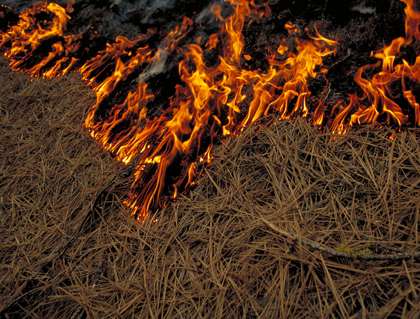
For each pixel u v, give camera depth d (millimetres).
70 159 1887
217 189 1503
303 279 1112
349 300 1064
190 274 1246
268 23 2117
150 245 1399
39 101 2369
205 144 1775
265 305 1107
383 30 1766
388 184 1298
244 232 1296
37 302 1297
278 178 1446
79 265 1382
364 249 1153
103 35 2600
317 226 1266
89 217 1552
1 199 1741
